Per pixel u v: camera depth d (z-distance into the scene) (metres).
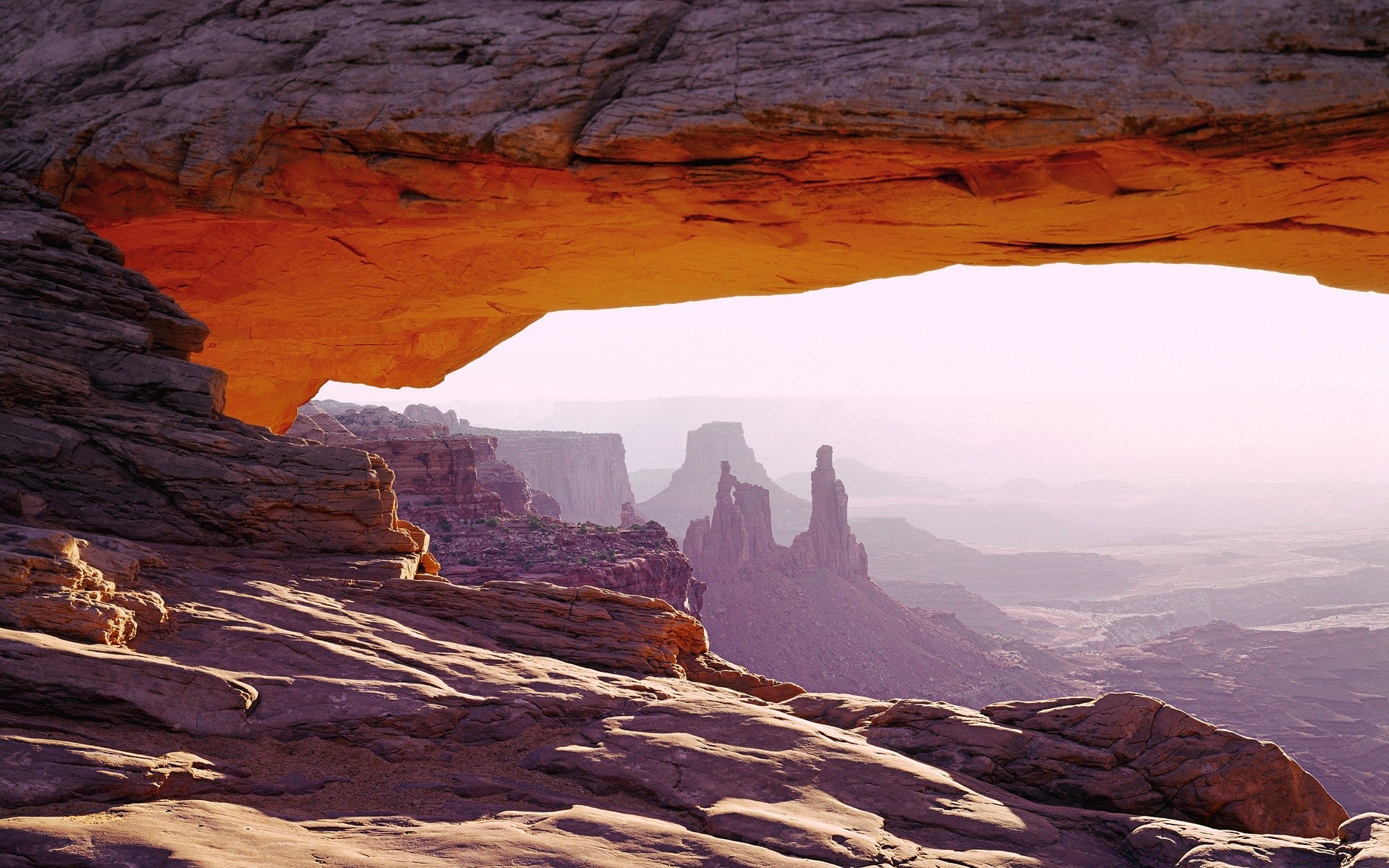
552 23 13.01
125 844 6.70
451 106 13.27
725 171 12.93
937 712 11.88
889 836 8.73
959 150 11.70
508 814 8.50
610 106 12.70
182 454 13.58
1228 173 11.59
